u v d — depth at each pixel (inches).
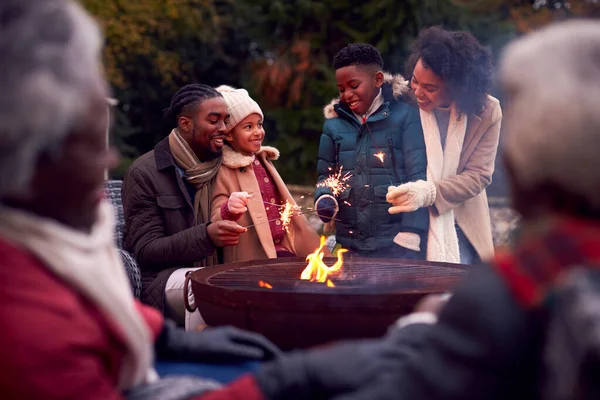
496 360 37.1
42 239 45.9
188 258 123.0
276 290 79.5
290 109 428.5
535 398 37.8
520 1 448.8
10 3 43.9
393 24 390.9
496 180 213.2
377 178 141.2
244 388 49.4
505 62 41.1
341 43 433.7
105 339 47.7
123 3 491.8
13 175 43.4
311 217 255.4
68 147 45.3
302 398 50.0
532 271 37.5
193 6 523.2
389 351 52.7
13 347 41.3
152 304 122.9
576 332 34.3
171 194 129.3
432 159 134.0
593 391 34.0
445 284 85.3
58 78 43.5
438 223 132.0
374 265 104.5
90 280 47.2
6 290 42.9
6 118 42.1
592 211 38.0
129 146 499.2
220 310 81.9
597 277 35.8
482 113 134.4
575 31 39.6
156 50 501.4
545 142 37.4
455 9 407.8
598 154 36.5
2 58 42.5
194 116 132.0
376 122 141.8
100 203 54.9
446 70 128.5
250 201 135.0
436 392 38.3
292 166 420.8
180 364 68.2
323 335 76.7
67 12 45.3
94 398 43.8
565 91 37.0
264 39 451.2
